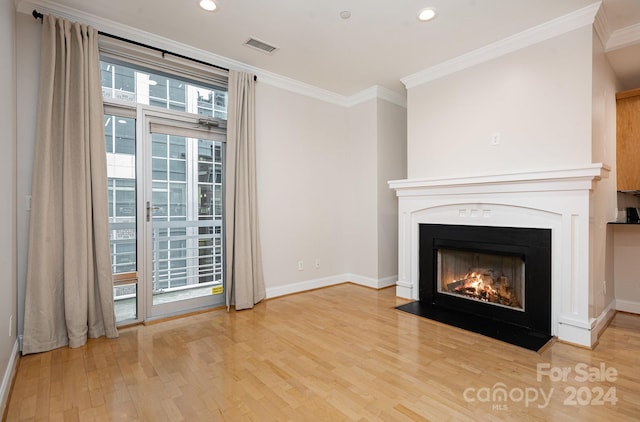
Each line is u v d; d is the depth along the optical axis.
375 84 4.31
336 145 4.72
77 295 2.60
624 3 2.52
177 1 2.55
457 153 3.49
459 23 2.85
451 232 3.49
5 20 2.05
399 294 4.00
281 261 4.09
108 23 2.81
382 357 2.40
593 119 2.65
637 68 3.35
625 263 3.44
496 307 3.16
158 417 1.73
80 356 2.42
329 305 3.70
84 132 2.64
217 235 3.69
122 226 3.06
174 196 3.39
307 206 4.36
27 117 2.50
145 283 3.16
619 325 3.04
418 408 1.79
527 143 2.97
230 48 3.32
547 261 2.78
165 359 2.38
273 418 1.71
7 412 1.76
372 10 2.67
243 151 3.60
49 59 2.50
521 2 2.54
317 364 2.30
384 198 4.52
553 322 2.76
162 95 3.32
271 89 3.99
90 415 1.74
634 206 3.80
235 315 3.37
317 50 3.36
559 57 2.78
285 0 2.54
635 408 1.78
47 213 2.49
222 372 2.19
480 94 3.30
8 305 2.06
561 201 2.68
